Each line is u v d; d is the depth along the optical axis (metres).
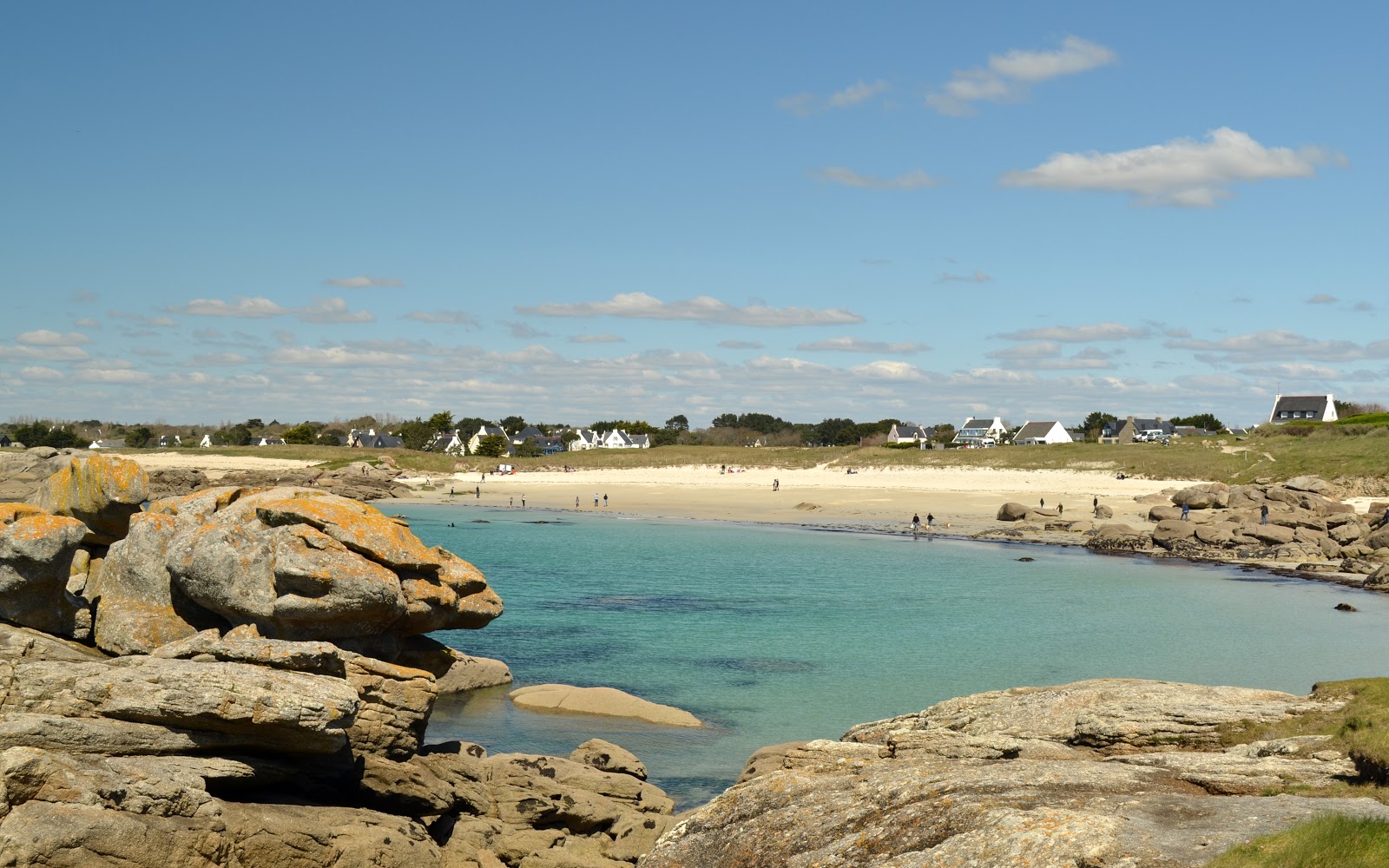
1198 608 55.94
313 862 17.81
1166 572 71.00
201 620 23.81
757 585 63.81
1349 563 70.88
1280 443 135.62
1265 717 21.95
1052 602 57.53
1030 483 133.38
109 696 17.69
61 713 17.52
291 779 19.92
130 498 25.89
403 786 21.28
